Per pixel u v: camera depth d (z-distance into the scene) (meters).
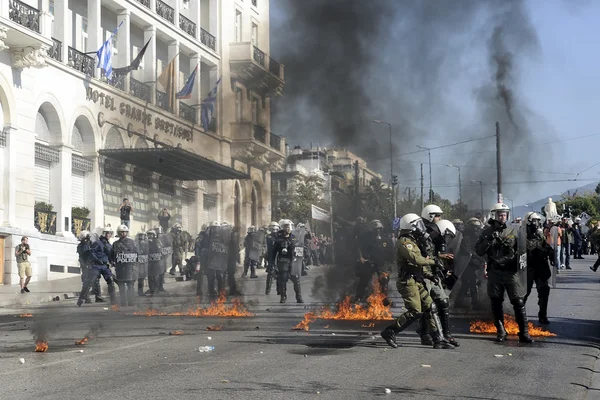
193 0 43.88
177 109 40.44
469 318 14.78
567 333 12.29
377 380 8.04
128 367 8.95
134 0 37.06
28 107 28.80
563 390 7.70
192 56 43.41
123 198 33.53
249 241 31.61
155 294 23.34
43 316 16.58
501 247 11.20
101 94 33.62
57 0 31.59
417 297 10.38
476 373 8.55
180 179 39.84
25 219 28.41
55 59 30.50
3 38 26.34
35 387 7.79
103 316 16.30
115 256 19.80
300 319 14.89
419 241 10.47
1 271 26.88
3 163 27.69
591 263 35.31
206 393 7.31
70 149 31.38
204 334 12.26
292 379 8.06
